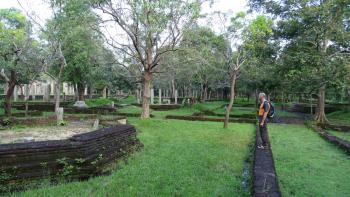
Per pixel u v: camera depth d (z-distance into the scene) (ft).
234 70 52.37
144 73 60.59
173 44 55.11
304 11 59.88
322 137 44.11
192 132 44.52
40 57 52.16
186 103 113.19
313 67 57.06
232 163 25.50
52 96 140.15
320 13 56.29
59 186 18.20
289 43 66.69
